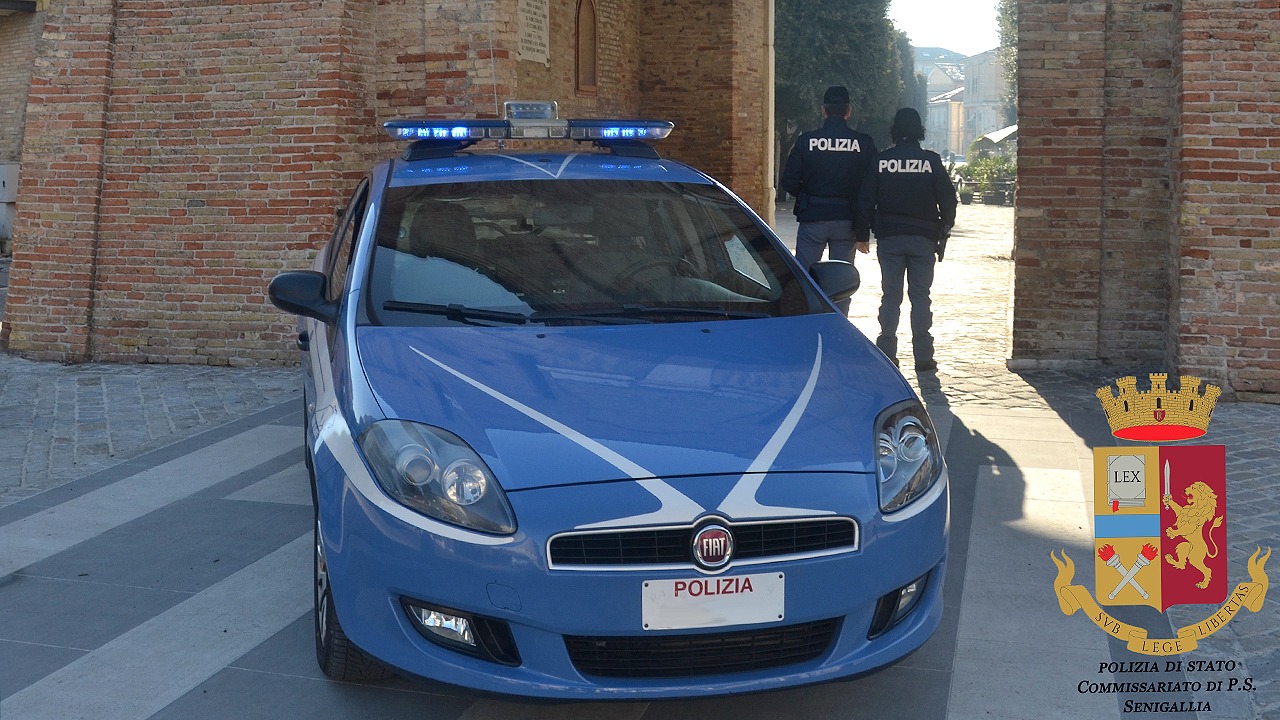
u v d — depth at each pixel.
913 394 3.69
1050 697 3.64
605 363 3.59
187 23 9.50
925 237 8.51
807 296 4.29
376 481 3.21
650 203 4.62
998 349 9.82
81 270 9.78
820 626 3.18
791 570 3.07
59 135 9.75
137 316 9.77
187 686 3.74
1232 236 7.69
